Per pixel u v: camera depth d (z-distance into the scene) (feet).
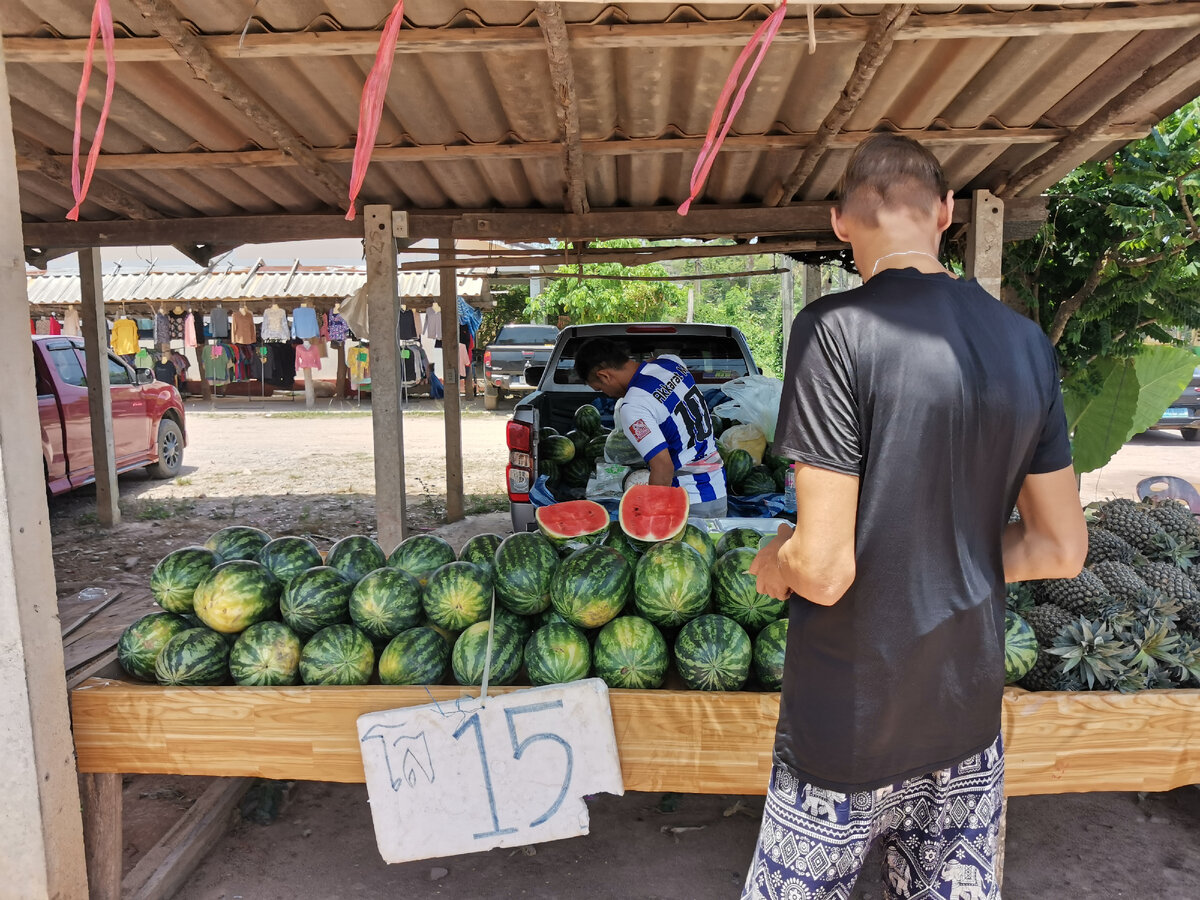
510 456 16.46
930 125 13.88
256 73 11.75
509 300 81.87
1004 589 5.59
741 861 9.81
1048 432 5.57
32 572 7.23
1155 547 10.64
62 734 7.57
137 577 21.33
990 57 11.49
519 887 9.30
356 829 10.52
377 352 17.46
